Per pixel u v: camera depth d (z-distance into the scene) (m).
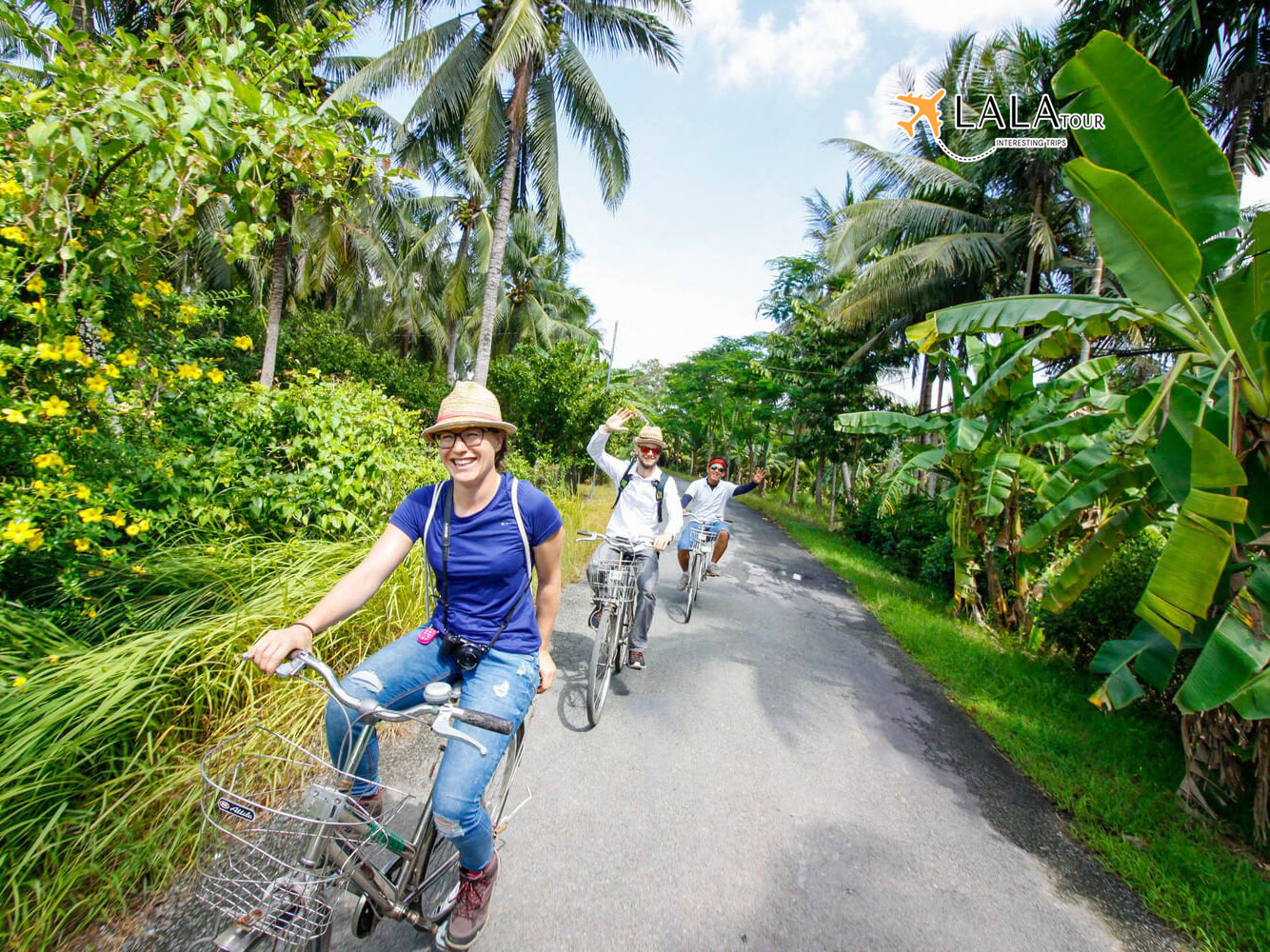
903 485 8.56
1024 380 6.26
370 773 1.79
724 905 2.43
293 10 8.23
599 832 2.76
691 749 3.59
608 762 3.33
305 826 1.60
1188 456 3.60
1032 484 6.49
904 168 11.86
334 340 16.58
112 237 3.10
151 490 3.50
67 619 2.98
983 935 2.46
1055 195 11.33
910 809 3.29
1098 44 3.28
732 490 6.79
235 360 12.16
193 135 2.79
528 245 23.03
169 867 2.16
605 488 17.42
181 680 2.78
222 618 3.03
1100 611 5.43
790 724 4.10
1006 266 11.71
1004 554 7.22
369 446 4.62
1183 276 3.34
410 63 9.61
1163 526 5.65
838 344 15.34
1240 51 6.58
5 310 2.69
